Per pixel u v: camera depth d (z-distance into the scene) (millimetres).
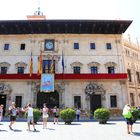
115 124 18000
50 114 27047
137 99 34656
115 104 28312
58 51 30141
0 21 29344
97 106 28203
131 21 30203
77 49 30406
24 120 22547
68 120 18422
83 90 28422
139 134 11617
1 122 19750
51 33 30891
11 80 28547
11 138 10195
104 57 30219
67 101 27875
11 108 14516
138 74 38250
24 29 30609
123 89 28703
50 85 27656
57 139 9961
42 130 13617
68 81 28562
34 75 28281
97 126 16297
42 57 29781
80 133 12172
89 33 31188
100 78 28406
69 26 30406
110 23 30297
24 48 30438
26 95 28094
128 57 36688
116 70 29719
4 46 30484
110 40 31203
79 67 29703
